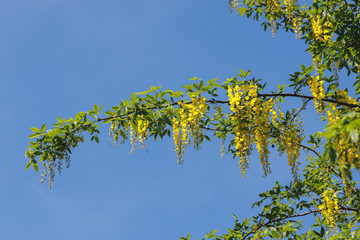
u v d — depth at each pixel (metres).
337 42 6.10
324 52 6.12
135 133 6.04
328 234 6.21
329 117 5.54
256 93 5.81
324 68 6.06
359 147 3.37
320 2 6.36
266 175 5.43
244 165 5.45
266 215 6.85
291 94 6.00
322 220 6.52
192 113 5.77
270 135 6.13
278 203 7.15
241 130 5.58
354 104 5.61
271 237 6.29
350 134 3.00
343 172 3.33
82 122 6.24
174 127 5.95
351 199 6.71
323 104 5.68
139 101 6.07
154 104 6.04
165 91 6.01
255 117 5.70
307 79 5.89
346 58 6.20
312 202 7.04
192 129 5.66
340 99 5.77
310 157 7.55
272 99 6.17
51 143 6.27
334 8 6.21
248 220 6.81
